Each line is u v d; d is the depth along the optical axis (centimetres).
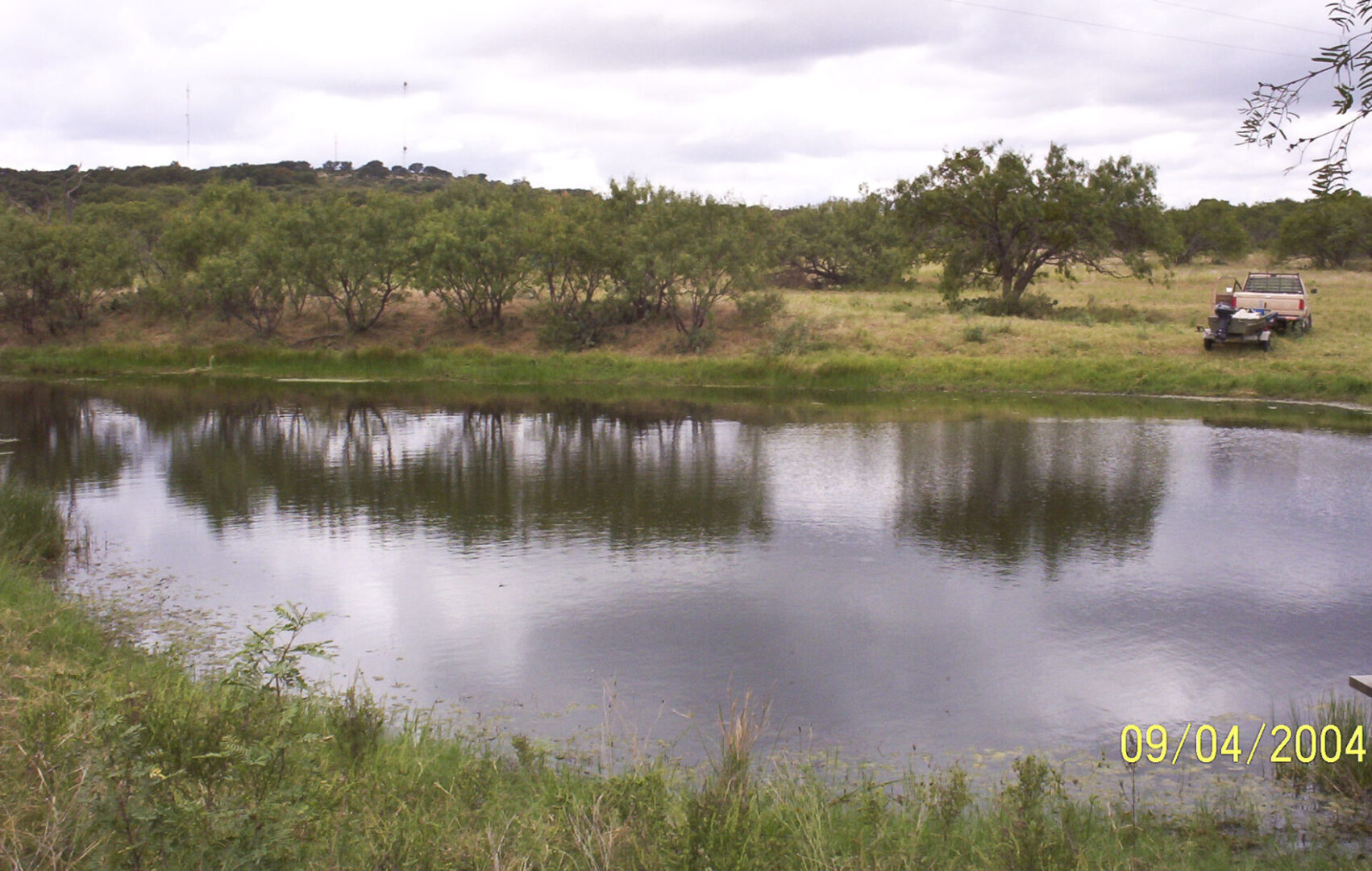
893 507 1412
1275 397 2508
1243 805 603
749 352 3173
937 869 449
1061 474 1628
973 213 3731
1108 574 1101
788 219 5253
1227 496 1463
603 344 3350
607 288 3506
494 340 3472
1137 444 1909
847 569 1126
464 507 1438
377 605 1016
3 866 351
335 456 1852
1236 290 3083
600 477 1638
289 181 10631
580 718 755
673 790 564
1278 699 784
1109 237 3606
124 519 1386
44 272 3725
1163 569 1116
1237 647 891
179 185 9056
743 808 466
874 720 752
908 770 664
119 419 2358
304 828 407
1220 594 1034
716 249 3269
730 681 825
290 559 1182
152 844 374
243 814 383
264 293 3600
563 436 2080
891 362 2889
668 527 1316
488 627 950
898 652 885
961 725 743
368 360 3306
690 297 3653
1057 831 489
